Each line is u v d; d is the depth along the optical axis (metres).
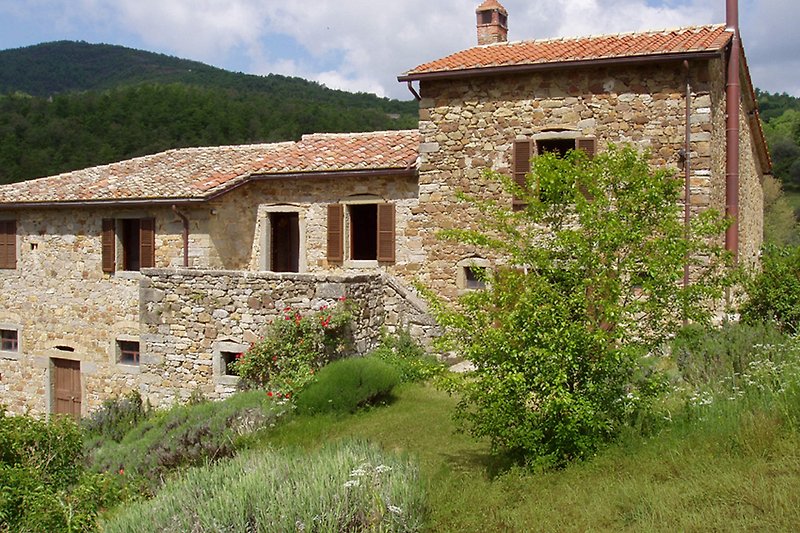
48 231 16.52
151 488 8.66
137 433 11.31
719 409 6.91
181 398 12.78
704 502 5.34
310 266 15.30
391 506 5.79
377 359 11.16
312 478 6.26
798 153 40.66
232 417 10.22
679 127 12.27
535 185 7.42
